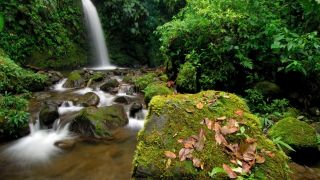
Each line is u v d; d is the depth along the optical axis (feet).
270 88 17.66
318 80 16.37
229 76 19.43
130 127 18.58
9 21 31.63
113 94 25.26
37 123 18.53
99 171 13.14
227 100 10.21
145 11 49.34
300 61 15.72
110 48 49.14
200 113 9.35
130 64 50.90
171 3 48.44
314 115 16.30
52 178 12.64
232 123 8.99
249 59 17.61
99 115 17.94
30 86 25.52
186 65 21.57
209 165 7.70
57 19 39.42
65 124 18.26
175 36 23.59
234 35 18.95
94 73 32.55
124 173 12.91
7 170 13.41
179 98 10.11
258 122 9.32
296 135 12.76
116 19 47.85
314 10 15.99
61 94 24.91
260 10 18.15
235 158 7.90
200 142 8.29
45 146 15.99
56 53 37.88
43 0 36.42
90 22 45.75
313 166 12.42
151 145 8.36
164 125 8.94
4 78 23.22
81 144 16.03
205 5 21.38
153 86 22.35
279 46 14.99
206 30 20.63
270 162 7.84
